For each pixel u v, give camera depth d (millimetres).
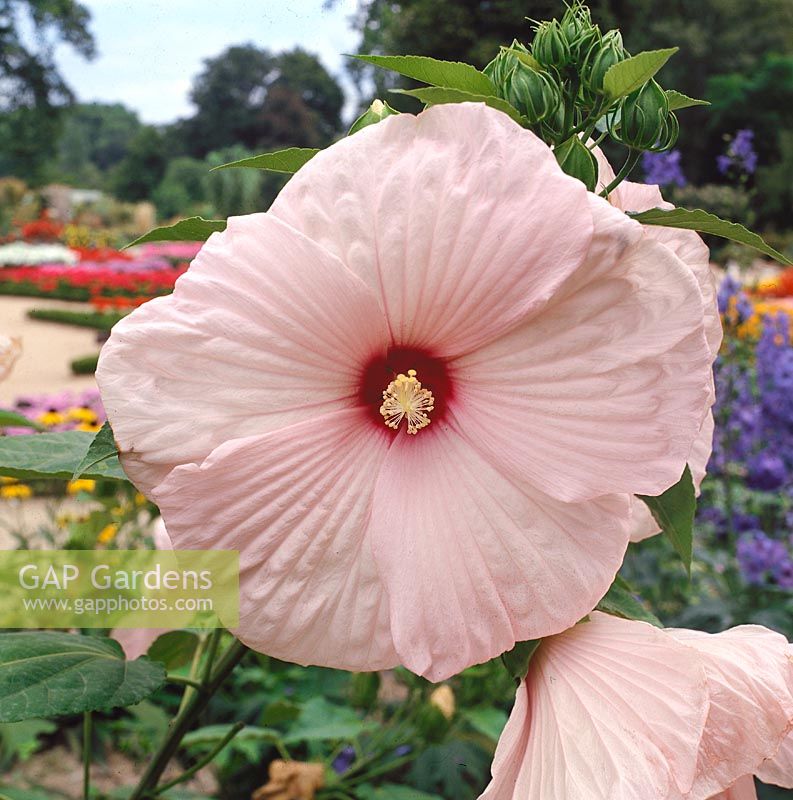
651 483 959
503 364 1000
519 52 1234
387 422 1040
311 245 938
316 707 3135
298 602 1000
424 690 2980
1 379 2008
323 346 972
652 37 18766
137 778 3912
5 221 29000
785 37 20422
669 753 998
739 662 1098
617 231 913
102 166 36000
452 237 939
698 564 4691
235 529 968
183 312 939
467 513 1015
